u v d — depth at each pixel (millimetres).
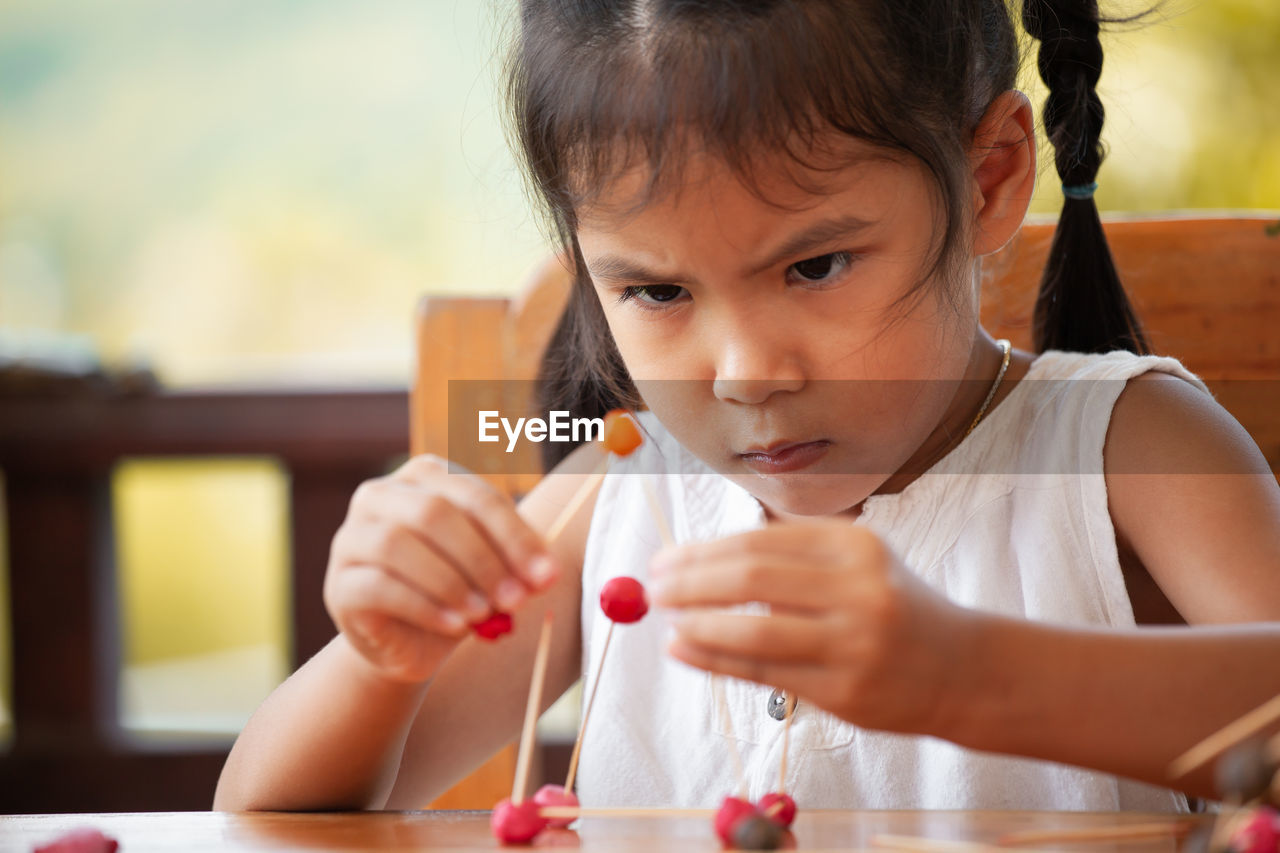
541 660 654
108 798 1267
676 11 720
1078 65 868
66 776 1261
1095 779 783
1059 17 865
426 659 679
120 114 2172
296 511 1256
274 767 740
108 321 2152
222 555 1926
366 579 662
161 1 2184
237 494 1928
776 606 607
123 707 1320
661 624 851
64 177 2164
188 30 2191
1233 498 765
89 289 2158
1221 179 1508
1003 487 821
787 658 604
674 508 873
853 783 800
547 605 862
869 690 601
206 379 1321
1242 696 614
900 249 724
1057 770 788
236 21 2193
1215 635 627
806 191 703
